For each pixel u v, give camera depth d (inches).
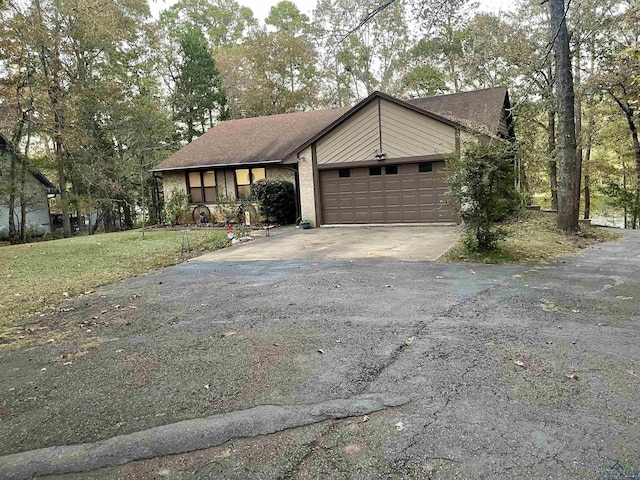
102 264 364.2
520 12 669.3
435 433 100.2
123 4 845.2
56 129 735.7
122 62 919.7
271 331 176.6
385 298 216.4
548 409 108.0
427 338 159.6
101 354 163.6
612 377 123.6
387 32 985.5
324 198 583.5
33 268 360.5
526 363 134.8
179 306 223.9
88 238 568.1
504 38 668.1
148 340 175.6
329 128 557.3
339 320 185.8
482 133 447.5
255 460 94.5
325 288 243.1
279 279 273.7
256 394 124.4
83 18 726.5
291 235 508.1
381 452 94.3
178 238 511.8
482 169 312.0
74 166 835.4
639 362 132.7
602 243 397.1
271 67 1270.9
